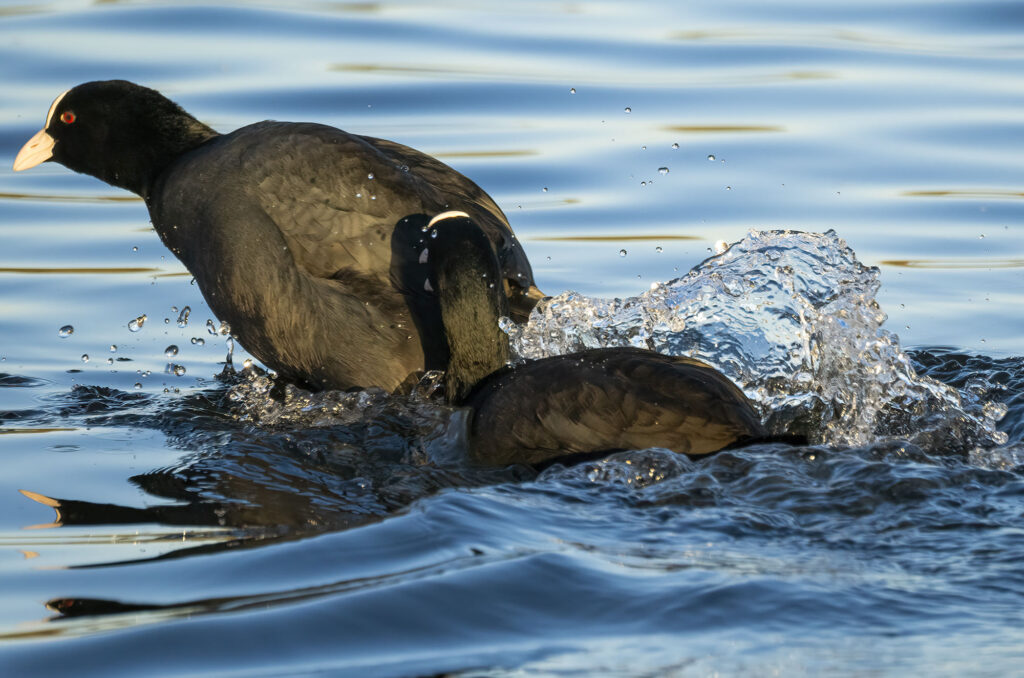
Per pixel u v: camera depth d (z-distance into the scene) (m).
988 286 14.53
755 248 12.64
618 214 16.73
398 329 11.23
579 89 20.81
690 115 19.77
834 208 16.69
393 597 6.86
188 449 10.03
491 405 9.84
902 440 9.68
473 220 10.98
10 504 8.75
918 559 7.42
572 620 6.66
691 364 9.98
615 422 9.32
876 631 6.54
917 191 17.20
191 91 20.03
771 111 19.86
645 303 12.23
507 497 8.34
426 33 23.41
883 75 21.23
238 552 7.67
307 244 11.32
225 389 11.95
